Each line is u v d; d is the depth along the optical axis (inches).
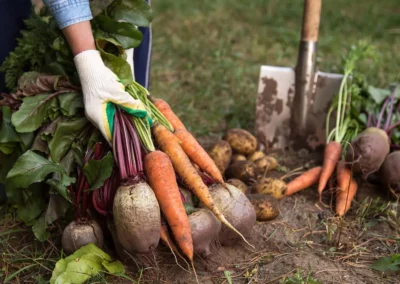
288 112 64.1
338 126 60.7
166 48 96.5
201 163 49.9
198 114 72.1
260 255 48.6
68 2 47.1
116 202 44.3
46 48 51.8
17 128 47.8
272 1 134.7
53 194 47.9
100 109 47.0
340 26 114.0
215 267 47.1
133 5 50.8
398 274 47.1
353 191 55.5
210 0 132.2
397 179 54.9
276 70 63.3
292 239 50.9
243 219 47.6
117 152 46.1
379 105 63.4
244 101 75.9
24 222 51.5
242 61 92.7
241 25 115.0
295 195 57.5
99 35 50.4
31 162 46.4
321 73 63.2
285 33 107.8
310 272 46.1
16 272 45.8
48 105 49.0
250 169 56.5
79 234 46.2
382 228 52.6
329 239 50.2
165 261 47.4
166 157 47.1
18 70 52.7
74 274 44.3
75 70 50.6
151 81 81.7
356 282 46.1
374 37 108.4
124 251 46.7
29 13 55.4
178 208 45.3
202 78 82.8
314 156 63.6
